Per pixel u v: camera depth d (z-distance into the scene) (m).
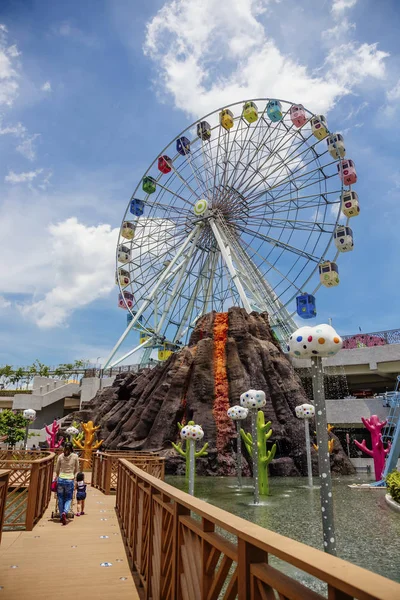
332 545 8.66
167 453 32.09
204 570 3.29
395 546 10.85
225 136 45.31
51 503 14.56
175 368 38.19
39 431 58.00
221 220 47.25
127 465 8.85
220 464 31.09
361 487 22.91
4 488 7.47
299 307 41.31
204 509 3.34
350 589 1.62
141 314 49.41
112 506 14.10
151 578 5.48
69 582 6.20
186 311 53.16
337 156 40.78
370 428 26.50
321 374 9.98
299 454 31.09
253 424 18.42
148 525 5.84
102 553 7.93
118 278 50.59
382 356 44.06
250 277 46.75
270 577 2.19
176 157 48.78
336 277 40.38
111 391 46.41
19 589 5.87
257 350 37.53
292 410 34.22
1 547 8.38
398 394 29.45
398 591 1.53
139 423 36.06
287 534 12.23
